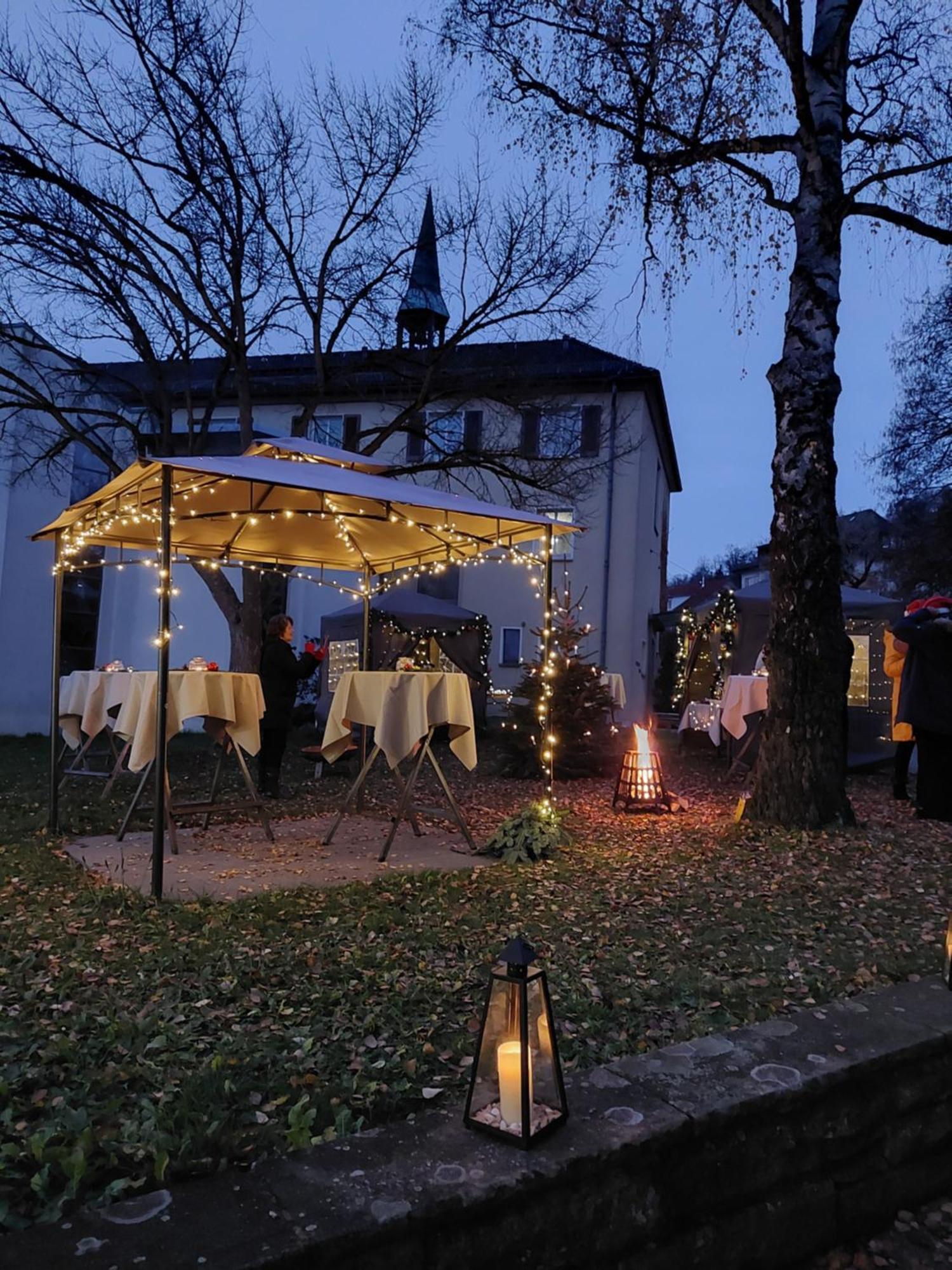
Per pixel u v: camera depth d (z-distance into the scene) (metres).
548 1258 2.10
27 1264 1.65
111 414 14.15
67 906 4.88
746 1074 2.60
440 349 15.33
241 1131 2.40
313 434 21.88
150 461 5.32
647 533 23.36
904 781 9.23
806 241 7.57
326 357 15.43
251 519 8.36
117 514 6.89
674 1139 2.29
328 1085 2.71
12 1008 3.34
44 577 16.61
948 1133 2.98
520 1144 2.14
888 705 12.32
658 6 7.55
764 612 13.51
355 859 6.25
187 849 6.60
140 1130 2.34
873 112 8.34
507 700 14.91
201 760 12.88
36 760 12.34
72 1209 2.03
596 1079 2.56
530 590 22.08
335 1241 1.77
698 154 7.86
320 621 21.30
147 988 3.58
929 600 7.64
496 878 5.61
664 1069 2.63
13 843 6.65
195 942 4.16
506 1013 2.24
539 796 10.05
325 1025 3.22
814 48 7.87
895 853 6.29
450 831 7.55
